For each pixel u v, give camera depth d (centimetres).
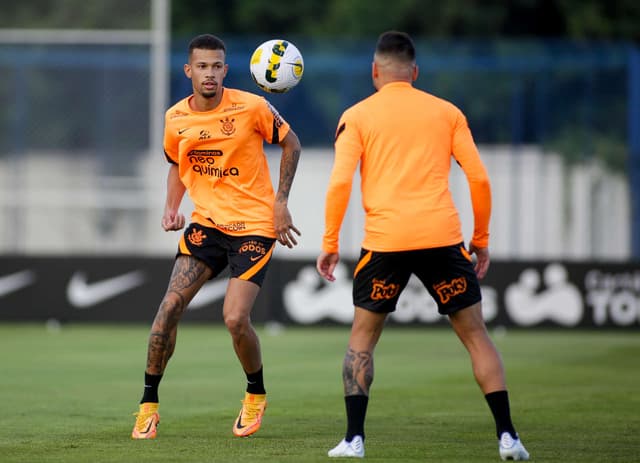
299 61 2748
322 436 2612
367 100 2278
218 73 2556
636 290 6412
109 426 2791
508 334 6312
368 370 2256
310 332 6238
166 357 2572
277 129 2631
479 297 2245
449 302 2239
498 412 2202
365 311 2264
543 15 11819
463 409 3152
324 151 9150
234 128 2583
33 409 3136
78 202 7250
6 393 3525
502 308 6481
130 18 7075
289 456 2286
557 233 8862
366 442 2517
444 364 4562
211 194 2627
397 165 2233
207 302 6438
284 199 2623
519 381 3922
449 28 11669
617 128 8869
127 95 7156
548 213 8875
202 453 2333
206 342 5478
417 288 6469
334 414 3041
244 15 11744
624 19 11712
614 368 4425
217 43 2577
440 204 2227
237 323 2530
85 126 7219
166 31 7081
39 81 7238
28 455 2314
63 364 4462
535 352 5203
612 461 2247
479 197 2255
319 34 11600
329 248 2244
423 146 2239
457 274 2228
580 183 8850
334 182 2212
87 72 7194
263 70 2730
